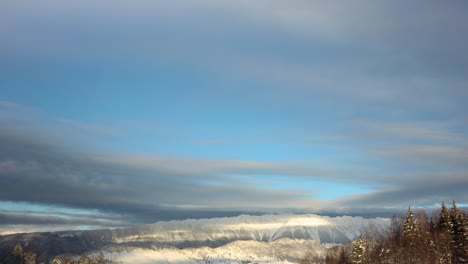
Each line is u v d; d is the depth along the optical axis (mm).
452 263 129125
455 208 144875
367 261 149500
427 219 163250
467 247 129500
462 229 133750
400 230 166250
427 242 138125
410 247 141875
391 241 153500
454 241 133375
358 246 149500
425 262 130375
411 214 148500
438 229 148875
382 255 148500
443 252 131750
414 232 145500
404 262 137875
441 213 149500
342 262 191500
